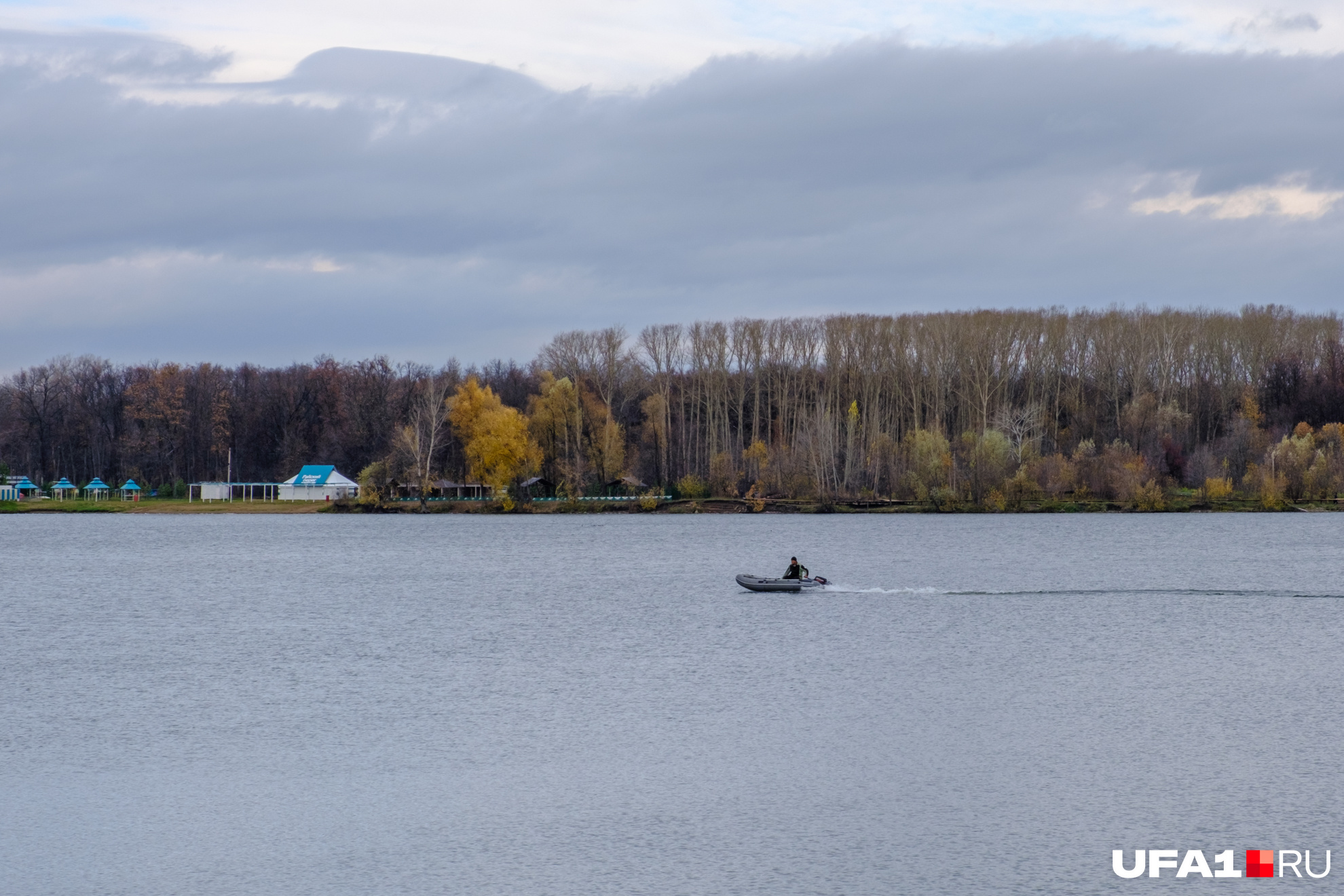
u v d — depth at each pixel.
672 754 58.28
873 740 60.41
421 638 91.88
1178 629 93.50
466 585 130.00
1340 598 112.50
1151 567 142.50
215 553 175.25
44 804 51.97
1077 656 82.12
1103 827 48.53
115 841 47.78
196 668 79.94
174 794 53.06
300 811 50.91
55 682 75.69
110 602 116.44
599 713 66.06
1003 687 72.12
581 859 45.84
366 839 47.84
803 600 112.62
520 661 81.44
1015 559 153.00
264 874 44.72
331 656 83.94
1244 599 112.06
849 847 46.72
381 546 186.38
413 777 55.12
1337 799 51.28
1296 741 59.50
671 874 44.44
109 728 63.59
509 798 52.25
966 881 43.78
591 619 101.38
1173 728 62.16
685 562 155.75
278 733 62.50
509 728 63.16
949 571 139.25
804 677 75.44
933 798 51.94
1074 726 62.62
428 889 43.41
